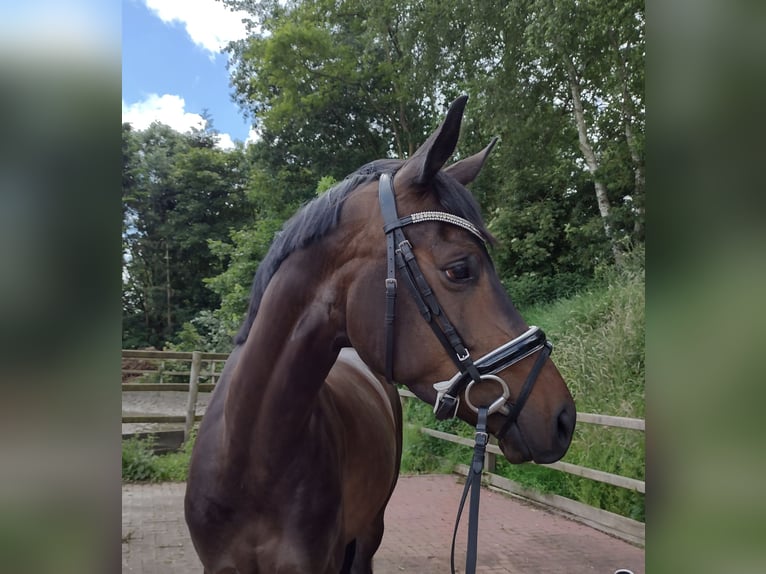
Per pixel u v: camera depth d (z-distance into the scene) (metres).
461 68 12.24
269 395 1.48
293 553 1.52
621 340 6.09
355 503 1.91
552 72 10.25
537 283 9.67
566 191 10.53
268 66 14.36
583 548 4.23
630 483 4.37
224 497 1.55
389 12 13.08
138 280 18.91
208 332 14.24
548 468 5.60
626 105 9.06
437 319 1.31
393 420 2.55
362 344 1.39
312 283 1.47
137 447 6.52
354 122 15.09
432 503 5.48
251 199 15.08
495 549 4.21
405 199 1.39
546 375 1.32
